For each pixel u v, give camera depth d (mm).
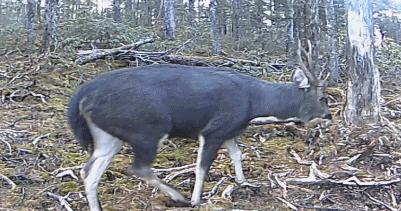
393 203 6555
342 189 6730
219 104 6211
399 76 14211
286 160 7582
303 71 6562
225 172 7102
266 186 6715
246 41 20750
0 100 10102
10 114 9406
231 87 6289
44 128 8695
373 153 7445
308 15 11164
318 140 7949
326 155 7555
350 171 7078
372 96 8234
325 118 6609
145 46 14977
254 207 6348
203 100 6145
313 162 7219
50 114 9516
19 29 17641
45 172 7109
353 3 8234
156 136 6020
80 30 14953
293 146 8055
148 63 13047
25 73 11430
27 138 8188
